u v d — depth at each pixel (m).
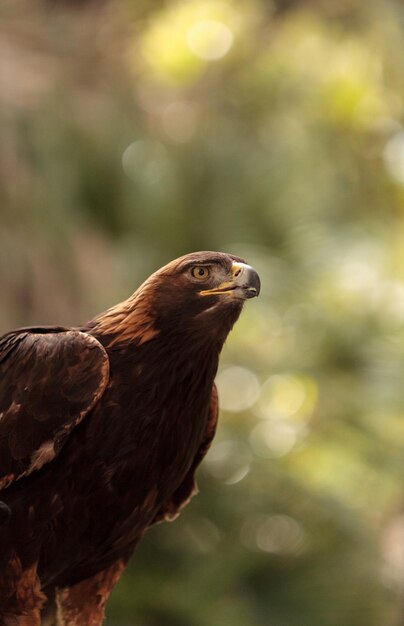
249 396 15.82
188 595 10.94
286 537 12.34
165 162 15.00
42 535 6.18
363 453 15.36
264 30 19.20
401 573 13.23
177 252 14.48
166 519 7.06
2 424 6.16
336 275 16.41
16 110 14.86
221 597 11.18
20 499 6.15
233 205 15.02
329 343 15.33
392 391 15.01
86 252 14.20
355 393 15.16
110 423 6.18
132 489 6.27
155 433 6.28
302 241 15.47
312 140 17.98
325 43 19.12
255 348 16.19
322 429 15.42
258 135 17.22
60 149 14.66
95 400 6.14
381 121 18.80
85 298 13.97
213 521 12.09
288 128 18.38
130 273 14.23
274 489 12.91
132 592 10.80
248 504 12.41
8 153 14.43
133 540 6.60
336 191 17.97
